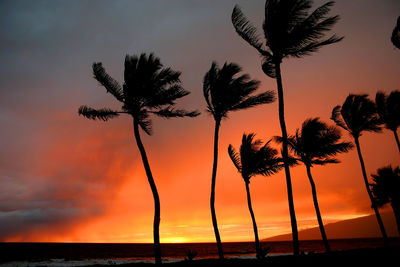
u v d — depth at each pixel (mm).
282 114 11867
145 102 14164
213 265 10508
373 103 19984
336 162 19469
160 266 11445
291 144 19703
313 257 10359
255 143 20422
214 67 15281
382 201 23031
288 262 9641
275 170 19688
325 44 11758
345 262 9102
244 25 12766
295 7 11523
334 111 20906
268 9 12094
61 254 52188
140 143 13688
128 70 13938
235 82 14609
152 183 13203
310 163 19516
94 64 13852
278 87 12102
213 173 14141
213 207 13562
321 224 17609
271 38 12125
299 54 12273
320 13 11234
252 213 19438
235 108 14789
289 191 11180
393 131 20797
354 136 20422
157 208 12805
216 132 14773
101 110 13844
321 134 19297
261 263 9984
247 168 20016
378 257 9836
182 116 14891
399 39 10672
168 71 14164
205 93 15227
